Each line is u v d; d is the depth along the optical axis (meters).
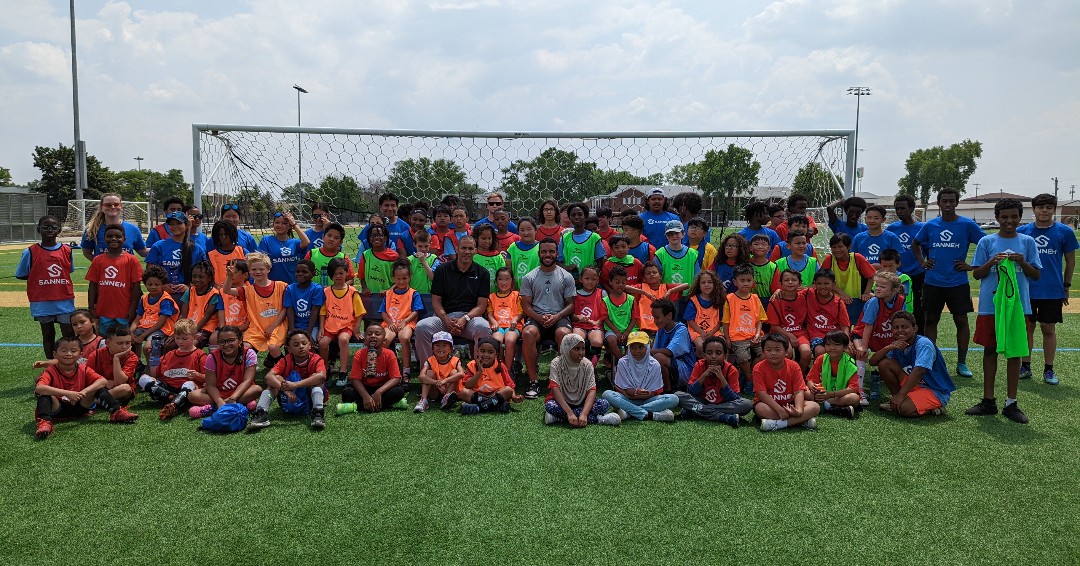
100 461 3.72
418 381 5.61
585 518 3.02
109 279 5.48
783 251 6.28
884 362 4.85
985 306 4.60
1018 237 4.56
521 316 5.66
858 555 2.72
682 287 5.90
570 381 4.49
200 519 3.01
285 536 2.86
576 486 3.38
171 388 4.82
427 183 9.34
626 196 9.57
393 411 4.75
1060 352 6.69
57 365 4.42
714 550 2.75
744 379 5.41
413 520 3.00
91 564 2.64
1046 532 2.91
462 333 5.52
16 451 3.88
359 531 2.90
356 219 9.21
